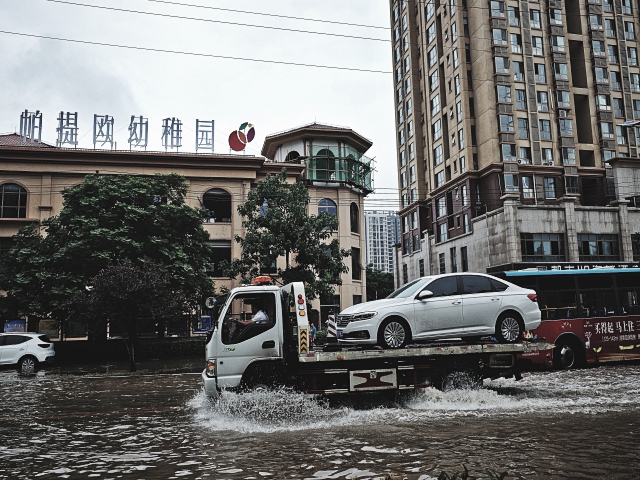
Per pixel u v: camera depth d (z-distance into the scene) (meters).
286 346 9.95
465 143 46.75
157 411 10.55
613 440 7.14
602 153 48.09
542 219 38.91
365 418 9.02
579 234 39.41
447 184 49.81
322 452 6.77
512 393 11.61
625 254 39.88
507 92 45.56
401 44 60.66
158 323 28.19
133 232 25.70
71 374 18.94
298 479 5.66
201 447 7.23
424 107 55.56
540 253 38.44
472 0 47.94
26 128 32.69
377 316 10.13
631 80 50.31
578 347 15.80
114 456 6.85
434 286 10.84
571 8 50.31
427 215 55.62
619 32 50.38
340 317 10.69
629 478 5.55
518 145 45.38
